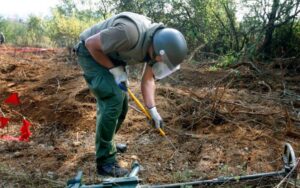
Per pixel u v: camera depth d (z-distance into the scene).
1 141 4.80
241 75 7.92
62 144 4.77
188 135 4.90
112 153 3.87
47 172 4.01
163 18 13.36
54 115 5.64
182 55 3.30
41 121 5.56
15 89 7.10
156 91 6.47
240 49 11.08
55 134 5.09
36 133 5.14
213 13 12.38
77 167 4.12
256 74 7.95
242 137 4.82
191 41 12.62
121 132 5.08
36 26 24.62
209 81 7.78
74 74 7.97
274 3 10.30
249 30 10.84
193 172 3.98
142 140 4.84
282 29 10.60
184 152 4.48
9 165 4.14
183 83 7.71
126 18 3.42
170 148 4.58
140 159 4.31
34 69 9.05
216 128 5.15
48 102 6.14
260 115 5.50
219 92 6.62
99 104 3.75
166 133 5.00
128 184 3.23
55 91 6.84
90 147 4.65
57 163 4.21
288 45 10.57
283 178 3.45
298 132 4.95
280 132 4.97
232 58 10.00
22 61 10.42
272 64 9.04
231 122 5.26
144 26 3.41
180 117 5.44
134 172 3.55
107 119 3.66
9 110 5.95
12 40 21.72
